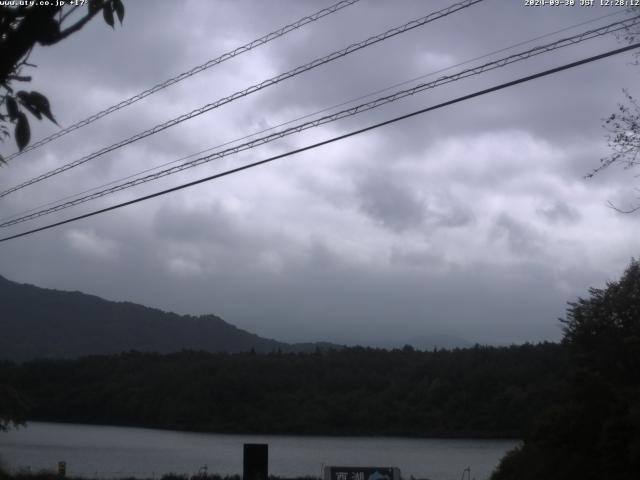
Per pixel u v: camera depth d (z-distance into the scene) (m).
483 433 77.19
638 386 24.94
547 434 26.78
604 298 27.50
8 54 3.92
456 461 54.28
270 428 90.06
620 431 23.78
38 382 104.88
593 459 25.22
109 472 46.50
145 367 107.62
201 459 58.84
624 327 26.58
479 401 81.12
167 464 54.31
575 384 26.19
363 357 100.12
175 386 99.75
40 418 99.88
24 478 38.03
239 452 65.75
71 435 83.56
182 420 93.69
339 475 18.70
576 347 27.56
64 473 39.47
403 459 56.81
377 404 89.00
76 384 105.12
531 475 27.12
